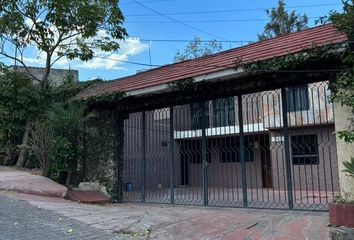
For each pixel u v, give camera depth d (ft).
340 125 27.37
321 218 28.22
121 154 43.98
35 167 50.80
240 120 36.01
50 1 49.93
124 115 44.68
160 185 49.67
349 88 24.47
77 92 52.70
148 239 24.36
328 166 52.44
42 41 52.16
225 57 37.96
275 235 24.35
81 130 44.04
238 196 45.37
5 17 49.49
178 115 43.60
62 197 37.29
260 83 33.96
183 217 30.60
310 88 43.96
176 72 39.99
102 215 30.25
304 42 31.19
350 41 25.63
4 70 52.16
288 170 33.35
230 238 24.26
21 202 31.81
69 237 23.44
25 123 52.19
